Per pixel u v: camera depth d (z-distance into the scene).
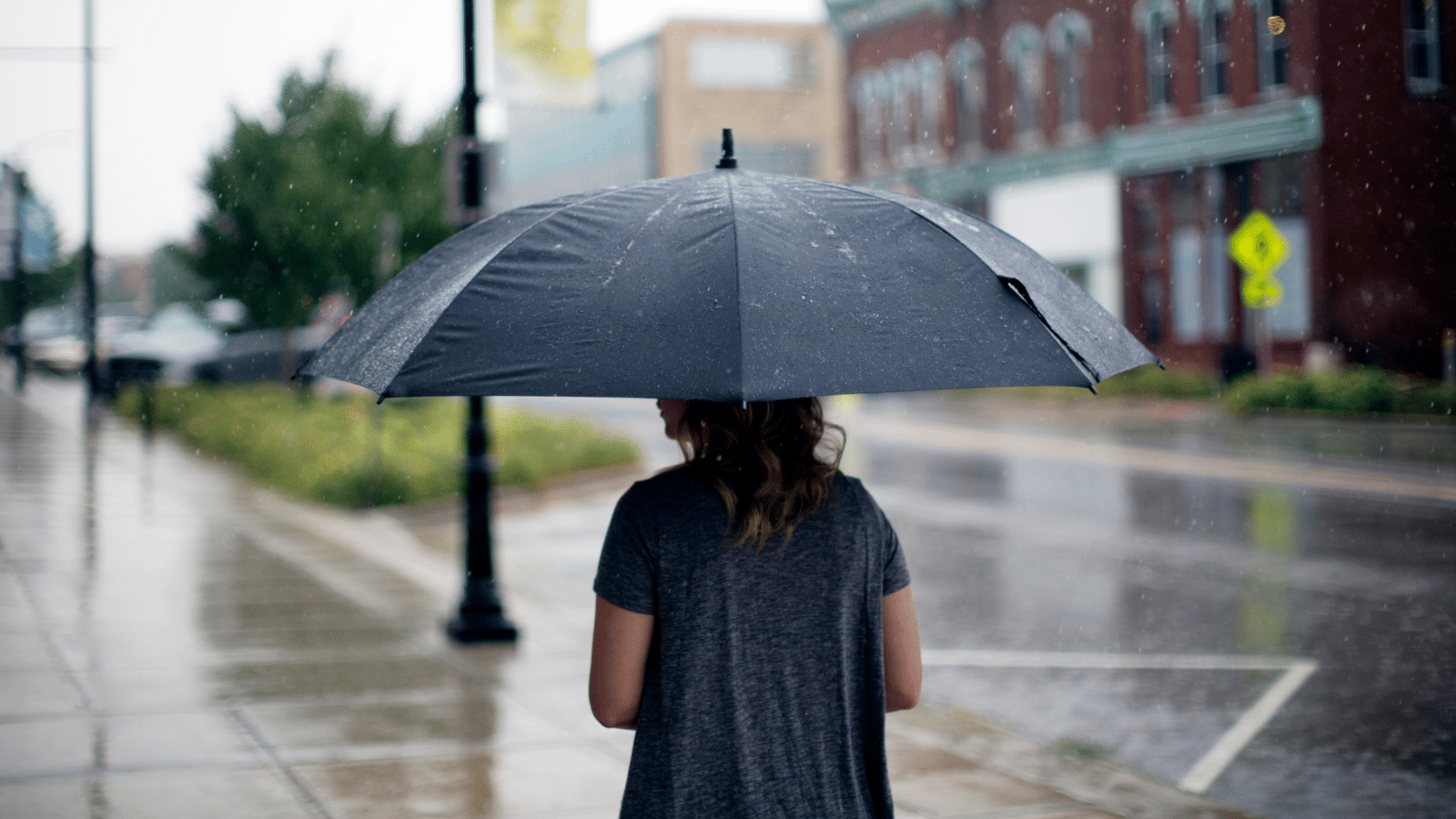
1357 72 28.98
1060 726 6.62
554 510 15.66
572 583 10.95
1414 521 12.48
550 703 6.69
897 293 2.32
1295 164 30.38
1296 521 12.73
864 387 2.16
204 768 5.46
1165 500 14.53
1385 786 5.69
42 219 33.72
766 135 62.25
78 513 13.44
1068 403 30.94
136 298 86.25
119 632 8.05
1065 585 10.23
